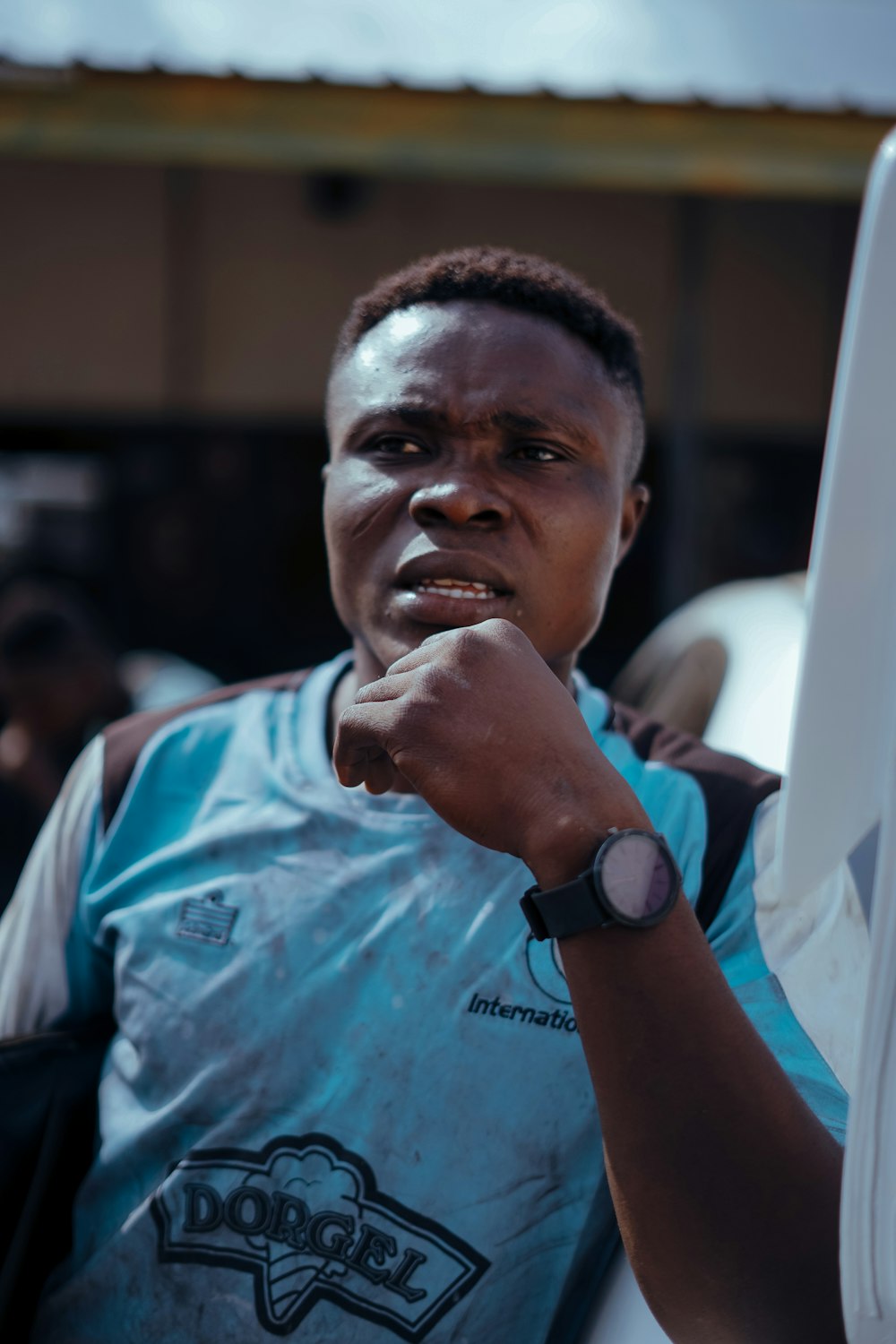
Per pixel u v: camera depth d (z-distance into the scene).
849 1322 0.62
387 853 1.00
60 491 5.78
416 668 0.81
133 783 1.12
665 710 1.95
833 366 5.32
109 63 2.95
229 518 5.61
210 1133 0.96
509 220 5.14
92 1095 1.08
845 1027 0.88
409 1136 0.92
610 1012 0.73
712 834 0.97
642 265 5.17
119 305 5.18
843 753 0.61
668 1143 0.71
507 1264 0.91
